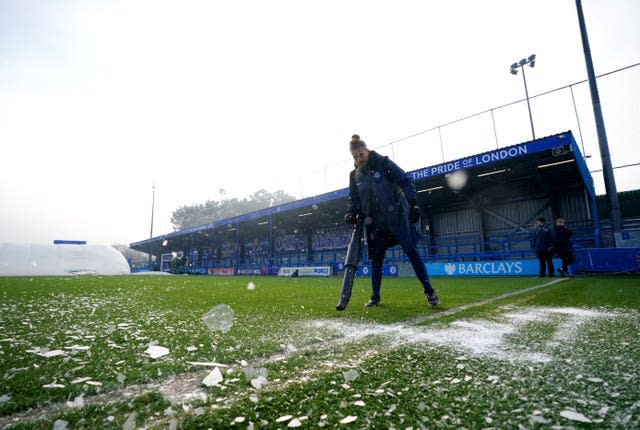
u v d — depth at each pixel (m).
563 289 4.57
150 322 2.27
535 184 14.79
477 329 1.88
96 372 1.17
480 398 0.90
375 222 3.13
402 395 0.94
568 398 0.88
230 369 1.20
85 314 2.68
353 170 3.38
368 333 1.83
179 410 0.87
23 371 1.18
